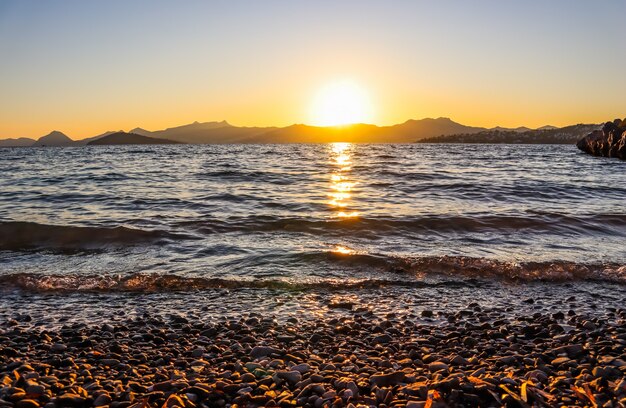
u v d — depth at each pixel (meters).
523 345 6.13
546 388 4.68
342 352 5.95
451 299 8.55
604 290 9.16
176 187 26.62
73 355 5.83
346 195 23.09
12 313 7.71
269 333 6.68
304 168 42.12
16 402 4.33
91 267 10.51
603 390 4.58
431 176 33.34
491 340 6.36
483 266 10.42
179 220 15.72
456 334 6.59
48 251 11.89
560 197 22.45
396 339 6.47
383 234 13.90
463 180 30.22
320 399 4.41
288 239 13.27
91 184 28.31
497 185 26.77
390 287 9.26
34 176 34.09
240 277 9.77
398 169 40.59
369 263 10.71
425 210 18.06
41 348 6.02
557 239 13.42
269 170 39.28
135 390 4.73
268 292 8.92
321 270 10.31
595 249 12.30
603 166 46.19
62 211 18.00
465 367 5.36
